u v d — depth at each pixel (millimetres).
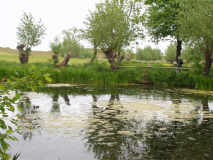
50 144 5195
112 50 21297
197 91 14242
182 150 5004
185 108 9016
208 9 15102
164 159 4566
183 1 21250
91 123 6777
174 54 43094
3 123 2996
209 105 9688
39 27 27578
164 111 8422
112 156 4648
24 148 4961
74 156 4609
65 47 50812
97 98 10969
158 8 25062
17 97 3027
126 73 20016
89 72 19125
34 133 5867
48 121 6891
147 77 19438
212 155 4770
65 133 5895
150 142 5418
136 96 11781
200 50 16500
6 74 17281
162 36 26047
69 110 8336
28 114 7699
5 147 2943
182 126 6680
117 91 13688
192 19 15477
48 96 11352
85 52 59094
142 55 53844
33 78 3127
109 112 8109
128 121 7062
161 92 13562
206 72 16812
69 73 18359
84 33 22047
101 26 20797
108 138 5613
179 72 19203
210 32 14633
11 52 62656
